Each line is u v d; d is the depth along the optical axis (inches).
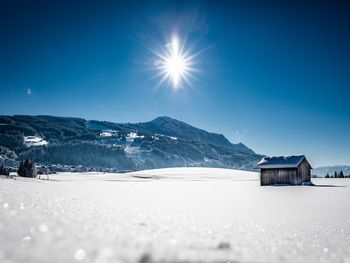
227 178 4035.4
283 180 2193.7
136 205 482.0
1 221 209.9
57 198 430.6
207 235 251.8
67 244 169.2
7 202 304.5
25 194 422.9
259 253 201.0
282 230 328.5
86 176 4461.1
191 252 183.5
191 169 5570.9
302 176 2225.6
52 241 172.6
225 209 557.0
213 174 4682.6
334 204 776.3
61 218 248.7
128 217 309.6
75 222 238.5
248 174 4815.5
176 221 323.6
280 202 807.1
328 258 205.0
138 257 157.2
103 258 148.9
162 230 252.4
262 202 791.7
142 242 194.4
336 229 364.8
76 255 150.0
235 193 1221.7
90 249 163.8
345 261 199.3
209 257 176.9
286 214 520.4
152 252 171.5
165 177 4180.6
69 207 331.6
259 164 2304.4
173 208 496.7
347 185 2166.6
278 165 2222.0
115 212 339.6
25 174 2404.0
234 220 390.3
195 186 1920.5
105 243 180.7
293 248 229.5
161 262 155.6
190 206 576.1
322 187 1871.3
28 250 151.2
